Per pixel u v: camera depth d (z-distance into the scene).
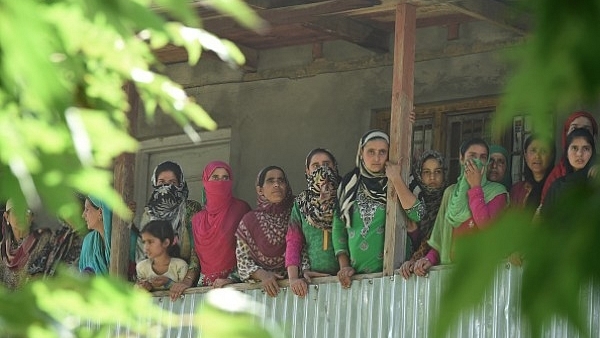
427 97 22.94
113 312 4.51
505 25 20.58
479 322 16.78
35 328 4.36
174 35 5.36
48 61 4.25
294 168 24.38
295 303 19.84
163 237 21.33
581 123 17.89
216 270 20.89
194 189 25.61
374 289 19.11
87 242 22.34
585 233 3.74
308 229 19.89
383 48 23.34
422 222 19.33
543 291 3.74
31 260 23.45
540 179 18.31
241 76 25.12
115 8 4.46
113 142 4.73
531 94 3.78
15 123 4.29
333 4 20.84
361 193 19.53
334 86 24.09
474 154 18.44
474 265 3.80
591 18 3.72
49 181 4.35
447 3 20.00
